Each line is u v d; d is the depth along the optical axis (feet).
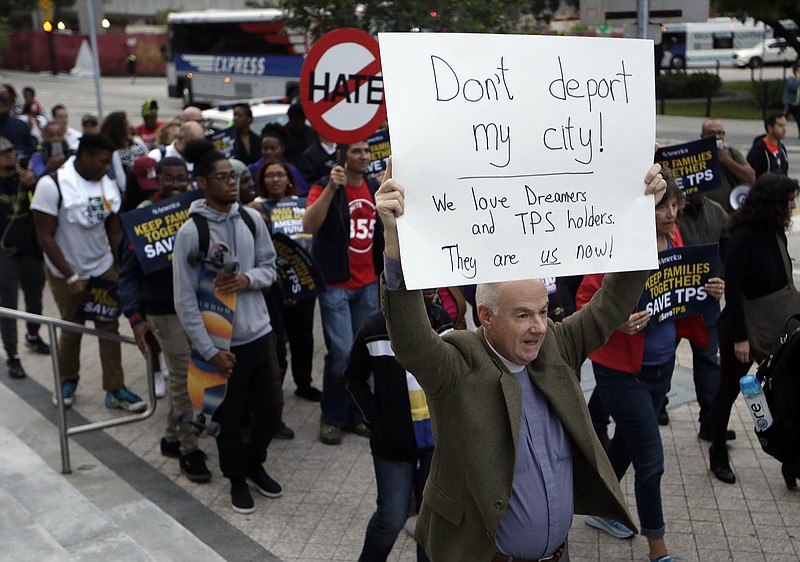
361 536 14.99
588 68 8.12
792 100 70.59
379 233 18.88
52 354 17.06
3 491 15.51
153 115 45.11
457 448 8.69
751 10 76.07
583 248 8.22
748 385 12.59
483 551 8.65
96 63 50.62
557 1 96.37
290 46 79.97
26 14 185.68
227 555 14.40
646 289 13.19
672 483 16.52
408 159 7.61
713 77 100.42
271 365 15.87
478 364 8.76
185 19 90.38
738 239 15.17
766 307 15.29
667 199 13.93
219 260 14.70
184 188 18.99
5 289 22.86
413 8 31.99
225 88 87.30
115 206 21.12
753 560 13.92
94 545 14.19
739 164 23.47
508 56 7.86
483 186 7.83
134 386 22.68
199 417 15.52
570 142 8.09
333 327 18.58
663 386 13.69
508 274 7.97
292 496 16.47
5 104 32.37
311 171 26.32
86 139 20.62
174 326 17.16
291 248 17.78
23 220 22.67
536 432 8.80
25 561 12.98
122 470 17.69
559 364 9.06
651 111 8.38
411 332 8.19
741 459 17.47
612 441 14.69
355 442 18.90
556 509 8.77
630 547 14.43
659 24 25.43
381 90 18.11
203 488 16.89
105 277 21.25
